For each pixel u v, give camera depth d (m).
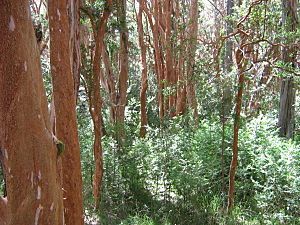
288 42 6.71
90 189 7.65
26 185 1.54
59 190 1.71
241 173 7.63
